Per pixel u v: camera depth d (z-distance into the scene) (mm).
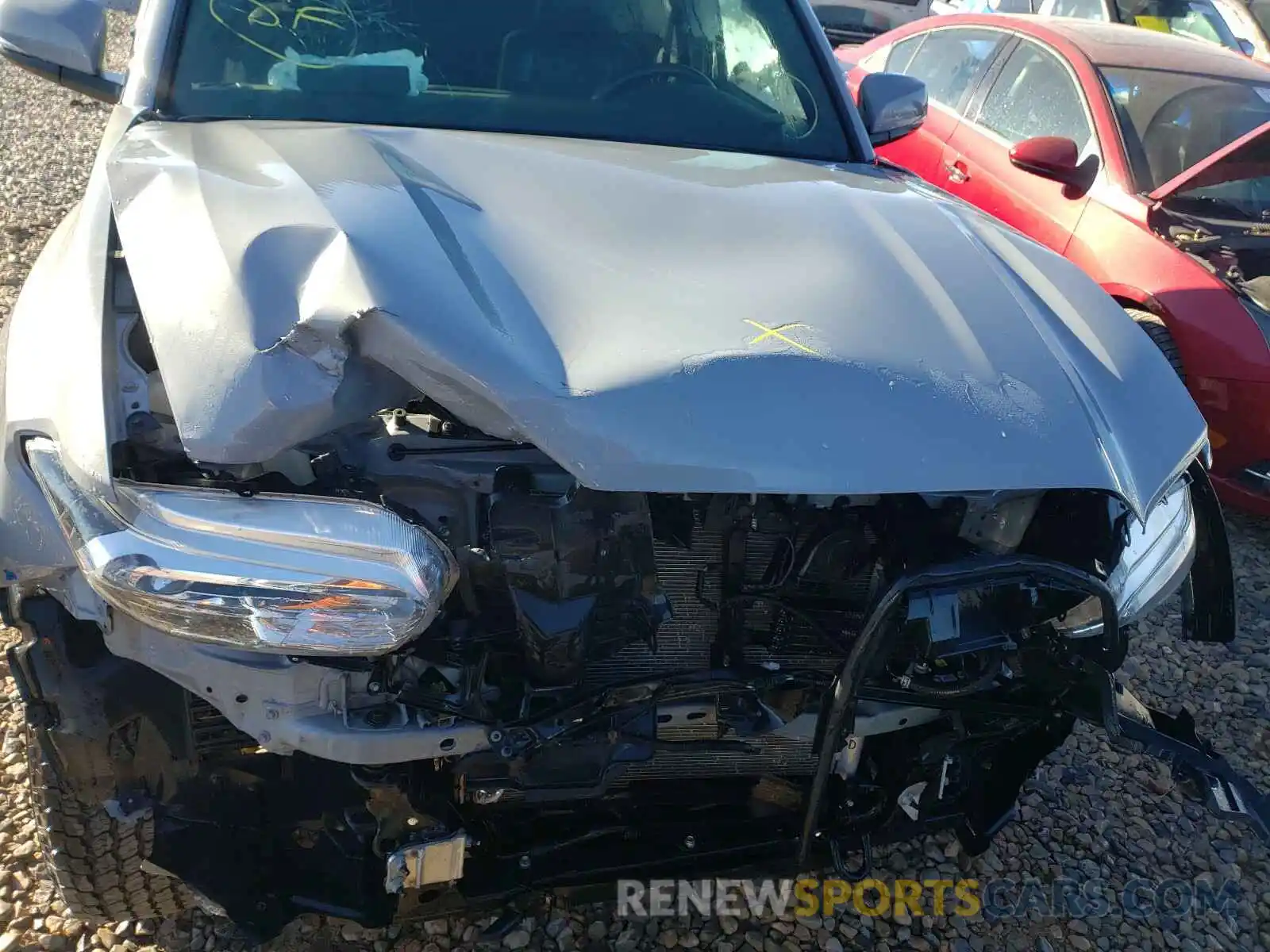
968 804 2225
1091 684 1797
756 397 1519
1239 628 3607
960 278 1953
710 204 2041
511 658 1661
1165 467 1818
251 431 1390
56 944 2025
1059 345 1888
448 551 1499
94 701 1573
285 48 2434
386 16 2539
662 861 1912
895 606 1612
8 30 2398
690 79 2754
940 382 1646
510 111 2504
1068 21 5562
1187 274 4023
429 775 1712
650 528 1652
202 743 1680
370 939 2090
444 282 1539
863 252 1941
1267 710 3203
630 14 2750
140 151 1941
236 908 1738
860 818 2027
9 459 1577
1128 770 2869
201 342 1438
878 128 3084
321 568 1413
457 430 1704
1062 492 1862
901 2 10742
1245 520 4363
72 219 2221
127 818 1651
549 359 1500
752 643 1888
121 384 1543
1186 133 4648
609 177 2086
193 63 2365
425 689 1586
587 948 2143
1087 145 4711
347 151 1926
